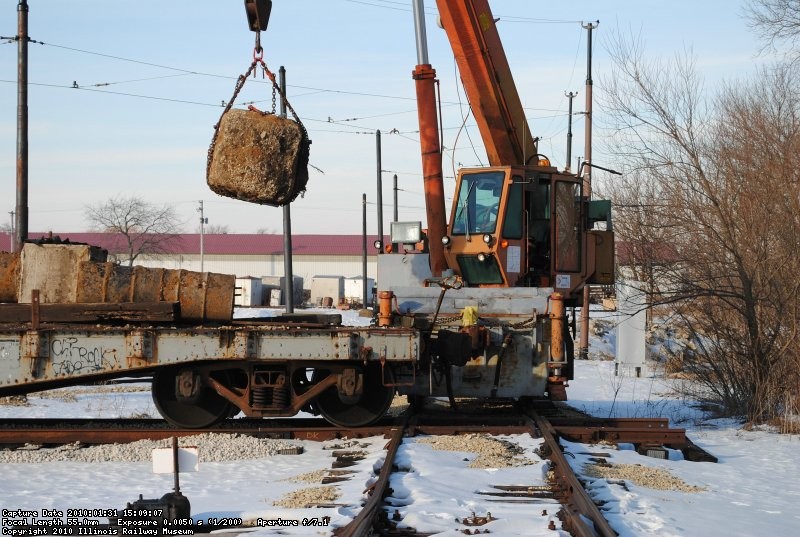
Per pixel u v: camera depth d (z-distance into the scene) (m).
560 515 7.84
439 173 14.87
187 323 13.40
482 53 15.80
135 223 96.75
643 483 10.23
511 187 15.19
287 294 32.16
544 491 9.03
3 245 100.25
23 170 22.81
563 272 15.80
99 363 12.50
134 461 11.66
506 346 13.98
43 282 13.18
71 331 12.49
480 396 14.13
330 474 10.05
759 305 17.89
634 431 13.02
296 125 12.68
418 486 9.01
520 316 14.12
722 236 18.95
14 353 12.45
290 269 32.28
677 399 20.41
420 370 13.77
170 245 103.62
